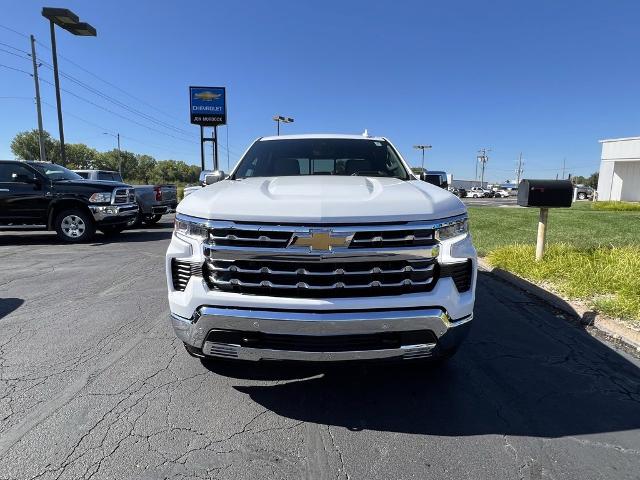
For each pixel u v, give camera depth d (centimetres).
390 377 318
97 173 1510
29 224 966
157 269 682
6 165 956
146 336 393
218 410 273
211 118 3303
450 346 255
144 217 1339
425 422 262
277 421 262
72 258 781
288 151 425
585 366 337
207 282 253
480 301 499
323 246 235
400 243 241
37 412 267
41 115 2116
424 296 243
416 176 376
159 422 259
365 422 262
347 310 238
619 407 280
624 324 402
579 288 488
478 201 4541
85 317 445
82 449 233
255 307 242
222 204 249
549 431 253
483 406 280
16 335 395
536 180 582
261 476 214
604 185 3544
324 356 244
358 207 240
